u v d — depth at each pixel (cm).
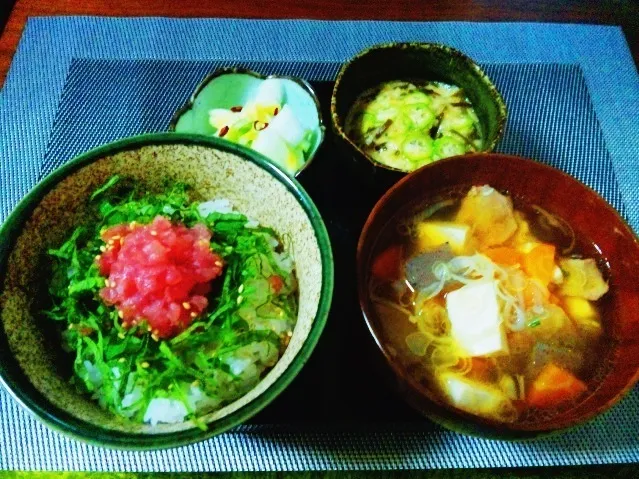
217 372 30
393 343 32
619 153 43
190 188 34
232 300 30
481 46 48
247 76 41
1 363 26
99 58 46
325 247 29
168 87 44
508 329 32
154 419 29
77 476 31
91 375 29
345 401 32
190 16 48
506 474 32
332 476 32
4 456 31
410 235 35
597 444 33
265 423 32
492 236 35
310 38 47
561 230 35
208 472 32
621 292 33
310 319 28
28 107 43
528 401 31
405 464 32
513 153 43
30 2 48
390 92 42
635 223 40
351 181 38
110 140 42
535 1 51
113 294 29
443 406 27
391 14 49
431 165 33
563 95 46
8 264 29
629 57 48
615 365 31
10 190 40
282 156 37
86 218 32
